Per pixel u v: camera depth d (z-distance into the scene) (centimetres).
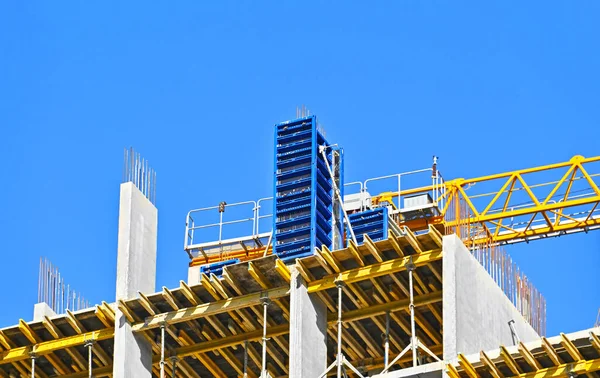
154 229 7812
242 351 7500
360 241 8438
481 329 6975
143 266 7688
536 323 7525
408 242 7031
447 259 6950
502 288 7438
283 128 8356
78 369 7625
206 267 9200
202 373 7644
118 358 7325
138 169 7894
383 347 7381
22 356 7538
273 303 7244
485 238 8188
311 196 8094
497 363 6588
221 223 9512
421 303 7119
